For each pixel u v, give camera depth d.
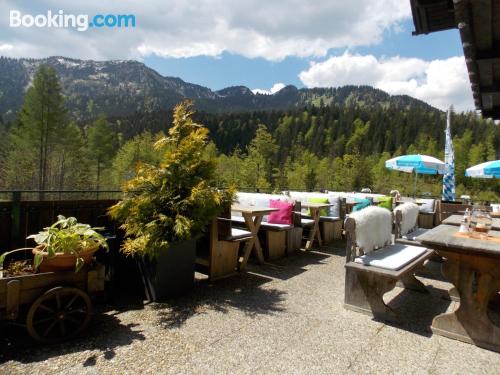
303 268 4.36
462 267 2.44
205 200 3.19
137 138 41.53
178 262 3.19
